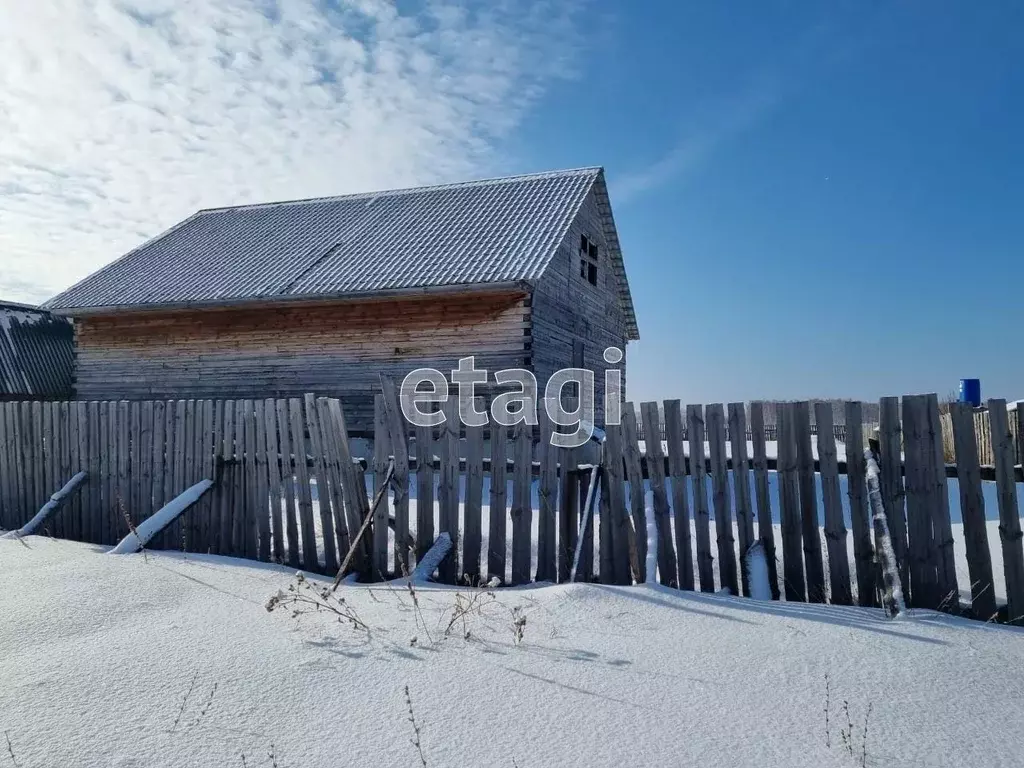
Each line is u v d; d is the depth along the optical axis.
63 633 3.46
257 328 15.79
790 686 2.85
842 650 3.25
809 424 4.55
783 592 4.54
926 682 2.90
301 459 5.69
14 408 7.17
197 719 2.55
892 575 4.00
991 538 6.77
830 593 4.43
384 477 5.38
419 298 14.46
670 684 2.86
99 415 6.73
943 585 4.25
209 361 16.14
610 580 4.80
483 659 3.13
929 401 4.35
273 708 2.64
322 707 2.66
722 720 2.55
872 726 2.52
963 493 4.27
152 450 6.45
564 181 17.73
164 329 16.61
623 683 2.87
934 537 4.29
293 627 3.59
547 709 2.63
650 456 4.82
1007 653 3.26
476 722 2.53
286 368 15.46
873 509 4.27
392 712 2.62
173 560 5.09
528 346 13.85
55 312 16.39
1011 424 4.35
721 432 4.70
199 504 6.14
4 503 7.16
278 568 5.14
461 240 15.41
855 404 4.52
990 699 2.76
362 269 14.84
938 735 2.46
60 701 2.68
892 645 3.32
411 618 3.75
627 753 2.32
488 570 5.07
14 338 21.03
